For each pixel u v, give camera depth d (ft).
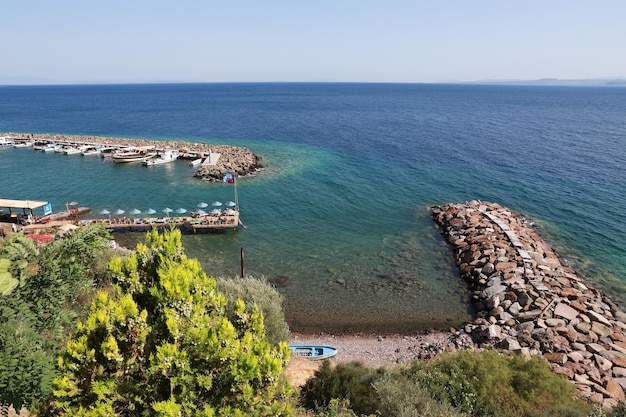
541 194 183.73
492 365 57.31
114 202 173.17
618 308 96.48
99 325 25.31
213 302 32.60
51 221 142.20
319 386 51.49
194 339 26.86
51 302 26.02
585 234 140.77
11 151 280.51
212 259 122.11
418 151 284.41
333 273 114.62
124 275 30.55
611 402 62.08
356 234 142.51
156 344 26.96
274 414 27.48
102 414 22.99
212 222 143.13
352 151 285.84
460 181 207.21
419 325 92.22
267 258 123.44
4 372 20.79
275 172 225.15
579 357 74.43
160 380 25.79
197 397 25.79
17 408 21.98
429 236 141.18
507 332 84.43
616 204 168.55
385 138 340.59
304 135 357.82
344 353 80.84
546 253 122.42
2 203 141.90
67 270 28.04
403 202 176.35
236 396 26.71
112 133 375.25
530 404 50.90
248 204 172.14
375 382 50.62
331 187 197.57
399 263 120.98
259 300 61.46
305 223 152.25
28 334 22.84
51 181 203.92
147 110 633.20
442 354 67.92
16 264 24.71
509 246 120.88
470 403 49.65
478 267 112.57
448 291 106.11
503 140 329.11
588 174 214.69
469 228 138.51
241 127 415.64
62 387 22.94
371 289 106.52
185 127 417.90
